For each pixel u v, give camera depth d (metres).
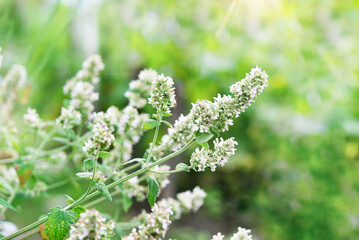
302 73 0.99
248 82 0.36
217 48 0.99
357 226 0.99
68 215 0.34
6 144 0.49
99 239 0.32
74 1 0.60
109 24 0.95
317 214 1.01
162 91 0.36
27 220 0.70
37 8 0.88
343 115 1.00
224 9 0.99
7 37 0.56
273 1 0.95
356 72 1.02
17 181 0.46
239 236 0.37
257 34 1.01
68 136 0.44
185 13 1.01
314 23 1.03
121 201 0.45
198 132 0.36
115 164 0.44
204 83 0.98
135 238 0.36
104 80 0.95
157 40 0.98
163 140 0.40
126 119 0.42
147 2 0.99
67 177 0.51
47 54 0.58
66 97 0.95
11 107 0.51
